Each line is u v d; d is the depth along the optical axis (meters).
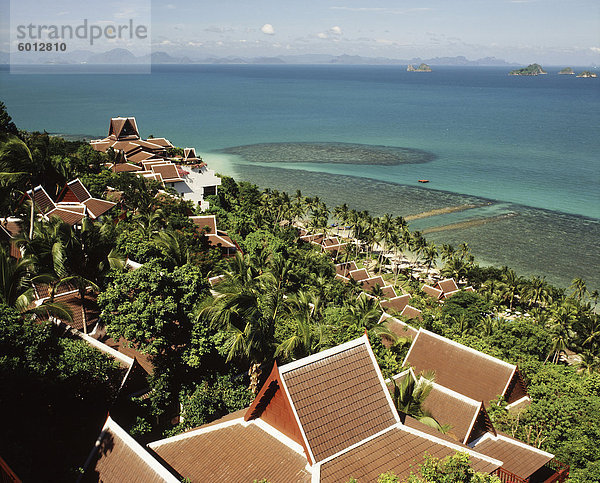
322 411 21.77
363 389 23.50
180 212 73.31
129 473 20.62
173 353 32.88
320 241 117.44
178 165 107.25
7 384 22.81
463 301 81.56
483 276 102.06
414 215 138.62
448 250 107.19
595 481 26.92
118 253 40.28
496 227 131.12
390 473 18.98
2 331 25.75
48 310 34.28
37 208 57.53
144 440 30.53
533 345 59.16
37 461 22.00
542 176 178.88
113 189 81.31
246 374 36.53
